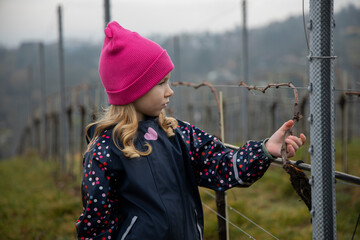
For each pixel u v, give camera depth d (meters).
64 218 4.46
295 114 1.48
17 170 9.34
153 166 1.55
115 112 1.67
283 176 5.03
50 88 13.07
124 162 1.54
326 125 1.33
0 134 22.52
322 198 1.35
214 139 1.69
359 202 3.08
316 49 1.32
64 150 7.65
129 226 1.52
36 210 4.76
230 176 1.56
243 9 6.39
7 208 4.95
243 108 6.52
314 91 1.34
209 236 3.43
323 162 1.34
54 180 7.11
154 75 1.58
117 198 1.60
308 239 3.19
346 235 2.56
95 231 1.54
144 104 1.63
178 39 8.40
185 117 8.94
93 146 1.60
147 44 1.58
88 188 1.54
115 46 1.58
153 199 1.51
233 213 3.77
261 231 3.33
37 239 3.78
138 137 1.61
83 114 5.88
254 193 4.69
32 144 15.38
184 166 1.65
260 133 9.64
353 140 8.30
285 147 1.42
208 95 8.46
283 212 3.87
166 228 1.50
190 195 1.66
